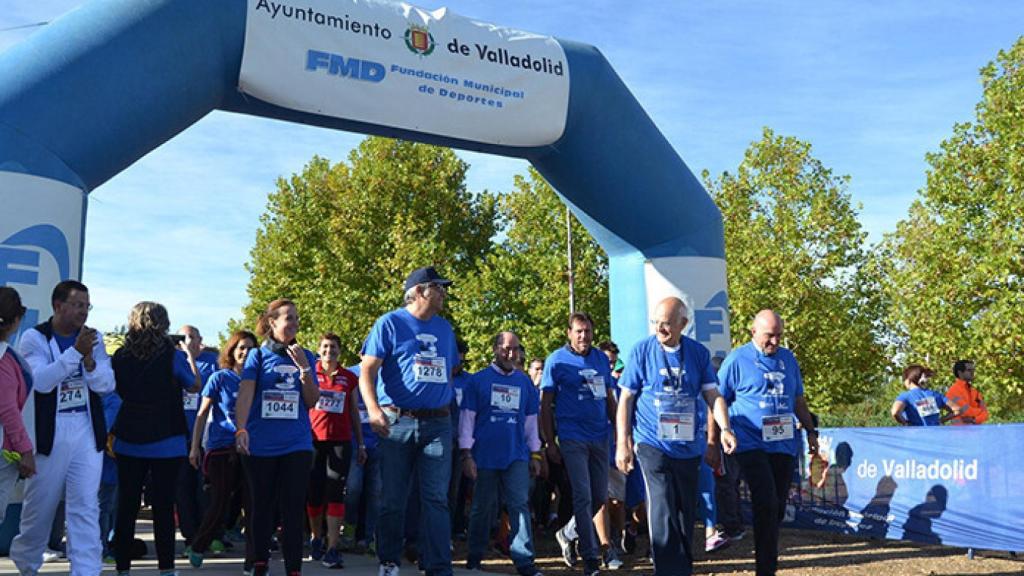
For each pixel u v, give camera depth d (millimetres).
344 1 8438
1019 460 7328
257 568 5664
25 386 4949
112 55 7309
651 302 9938
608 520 7270
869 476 8672
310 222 37719
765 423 6027
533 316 31891
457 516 8922
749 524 9852
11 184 6844
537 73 9148
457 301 33188
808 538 8898
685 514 5672
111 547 7328
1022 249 20625
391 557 5930
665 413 5688
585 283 31203
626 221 9867
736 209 29391
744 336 28109
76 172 7172
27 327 6801
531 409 7020
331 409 7328
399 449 5910
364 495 8203
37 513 5180
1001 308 20359
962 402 10703
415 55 8609
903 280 23625
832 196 28797
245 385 5688
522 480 6711
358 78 8352
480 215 36344
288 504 5648
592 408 6812
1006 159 21469
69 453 5141
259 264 40438
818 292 28062
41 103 7016
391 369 5938
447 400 6012
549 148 9500
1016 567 7242
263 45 7977
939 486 7965
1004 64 21891
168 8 7621
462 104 8820
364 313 33719
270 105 8234
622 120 9602
